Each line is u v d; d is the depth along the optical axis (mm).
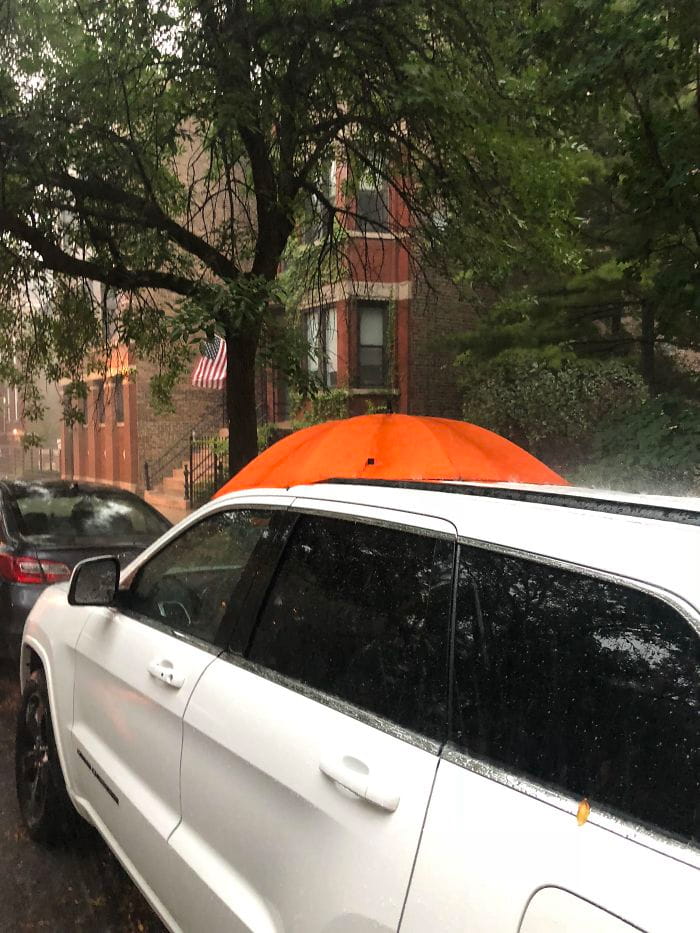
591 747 1411
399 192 8594
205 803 2211
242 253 9070
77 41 7035
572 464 10680
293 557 2355
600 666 1460
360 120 7723
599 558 1533
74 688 3266
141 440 19672
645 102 5227
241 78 6629
